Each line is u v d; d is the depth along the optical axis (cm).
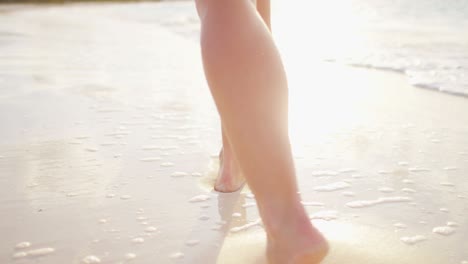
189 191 149
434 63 396
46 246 116
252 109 96
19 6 1853
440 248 111
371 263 103
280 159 96
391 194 146
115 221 129
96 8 1541
